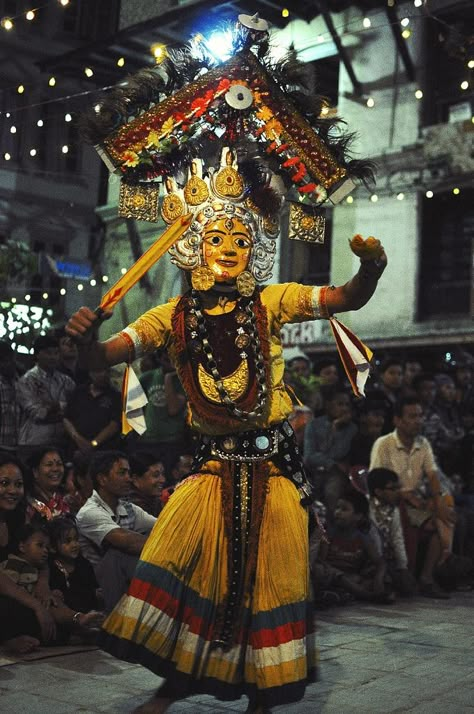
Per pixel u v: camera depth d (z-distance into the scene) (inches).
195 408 167.5
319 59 863.1
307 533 170.6
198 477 169.3
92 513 252.7
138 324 170.4
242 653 165.6
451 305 829.8
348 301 167.3
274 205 178.5
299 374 499.2
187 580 165.0
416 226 836.6
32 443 350.9
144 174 177.6
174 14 716.7
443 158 805.2
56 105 828.6
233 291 172.9
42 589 242.8
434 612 309.6
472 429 486.6
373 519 348.2
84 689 194.5
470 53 589.9
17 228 850.8
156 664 161.8
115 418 358.9
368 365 171.9
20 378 358.6
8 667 213.6
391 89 837.8
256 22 183.3
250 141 182.1
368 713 179.8
